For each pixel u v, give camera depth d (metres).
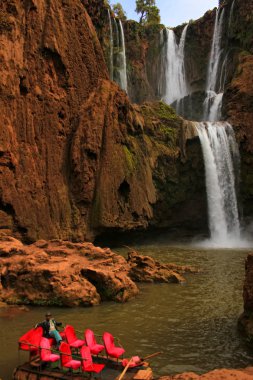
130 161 37.53
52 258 20.84
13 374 10.42
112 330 14.86
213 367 11.70
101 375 10.12
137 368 10.47
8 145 30.19
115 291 19.00
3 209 29.86
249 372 10.16
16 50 32.03
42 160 32.91
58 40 35.38
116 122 37.16
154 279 22.95
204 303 18.45
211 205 43.88
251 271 14.17
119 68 59.62
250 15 57.25
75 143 34.62
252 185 44.91
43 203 31.98
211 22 66.94
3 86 30.56
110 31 58.09
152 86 67.12
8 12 32.25
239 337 14.12
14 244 22.41
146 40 68.19
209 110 56.94
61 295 18.05
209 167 43.91
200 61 67.50
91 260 22.08
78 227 33.53
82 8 39.09
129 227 36.44
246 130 46.00
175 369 11.55
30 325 15.40
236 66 56.28
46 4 35.41
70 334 11.54
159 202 41.28
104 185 35.06
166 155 42.09
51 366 10.88
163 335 14.35
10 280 19.16
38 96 33.34
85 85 37.72
